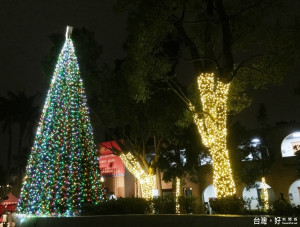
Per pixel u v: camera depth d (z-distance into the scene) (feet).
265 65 42.68
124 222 34.24
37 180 48.34
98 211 39.19
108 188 110.73
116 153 74.54
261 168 80.48
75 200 46.19
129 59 43.88
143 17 38.06
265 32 42.55
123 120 65.26
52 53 62.95
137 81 42.93
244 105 51.08
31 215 45.88
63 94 52.08
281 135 90.84
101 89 64.13
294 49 38.83
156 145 72.02
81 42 63.16
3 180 164.14
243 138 76.13
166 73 48.44
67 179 47.06
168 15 38.32
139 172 70.59
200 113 40.14
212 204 33.14
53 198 45.85
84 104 54.08
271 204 29.91
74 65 54.85
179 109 62.69
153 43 40.04
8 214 60.29
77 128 50.96
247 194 93.71
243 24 43.19
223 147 36.65
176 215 30.73
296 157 81.56
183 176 82.17
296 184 88.53
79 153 49.44
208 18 39.88
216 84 41.60
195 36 48.57
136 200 39.60
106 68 64.18
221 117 37.63
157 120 63.62
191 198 37.06
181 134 68.39
